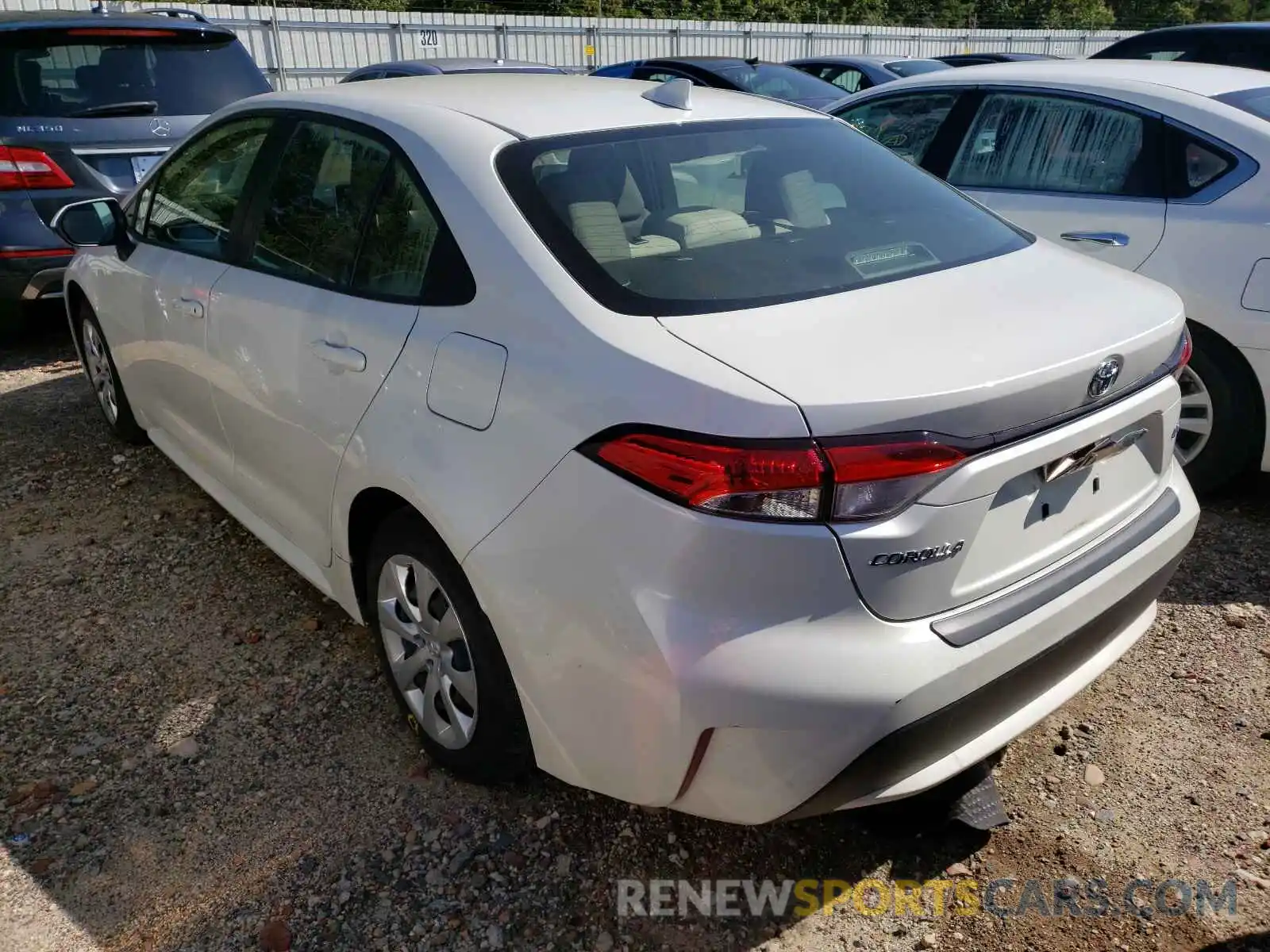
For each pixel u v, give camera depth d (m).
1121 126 4.16
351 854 2.36
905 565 1.80
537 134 2.49
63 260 5.72
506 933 2.17
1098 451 2.11
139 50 6.00
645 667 1.86
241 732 2.77
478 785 2.56
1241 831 2.42
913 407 1.74
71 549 3.77
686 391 1.82
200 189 3.50
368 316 2.50
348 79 12.48
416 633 2.57
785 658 1.79
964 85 4.78
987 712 1.96
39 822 2.46
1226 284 3.73
